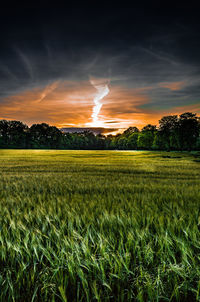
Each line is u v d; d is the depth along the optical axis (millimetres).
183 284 1876
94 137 185250
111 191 6945
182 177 12984
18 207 4301
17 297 1839
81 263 2180
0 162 27688
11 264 2189
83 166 21781
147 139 98375
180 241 2443
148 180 10953
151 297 1753
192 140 66000
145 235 2672
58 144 142375
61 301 1835
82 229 2869
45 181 10016
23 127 133500
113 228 3047
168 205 4375
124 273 2123
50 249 2297
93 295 1817
